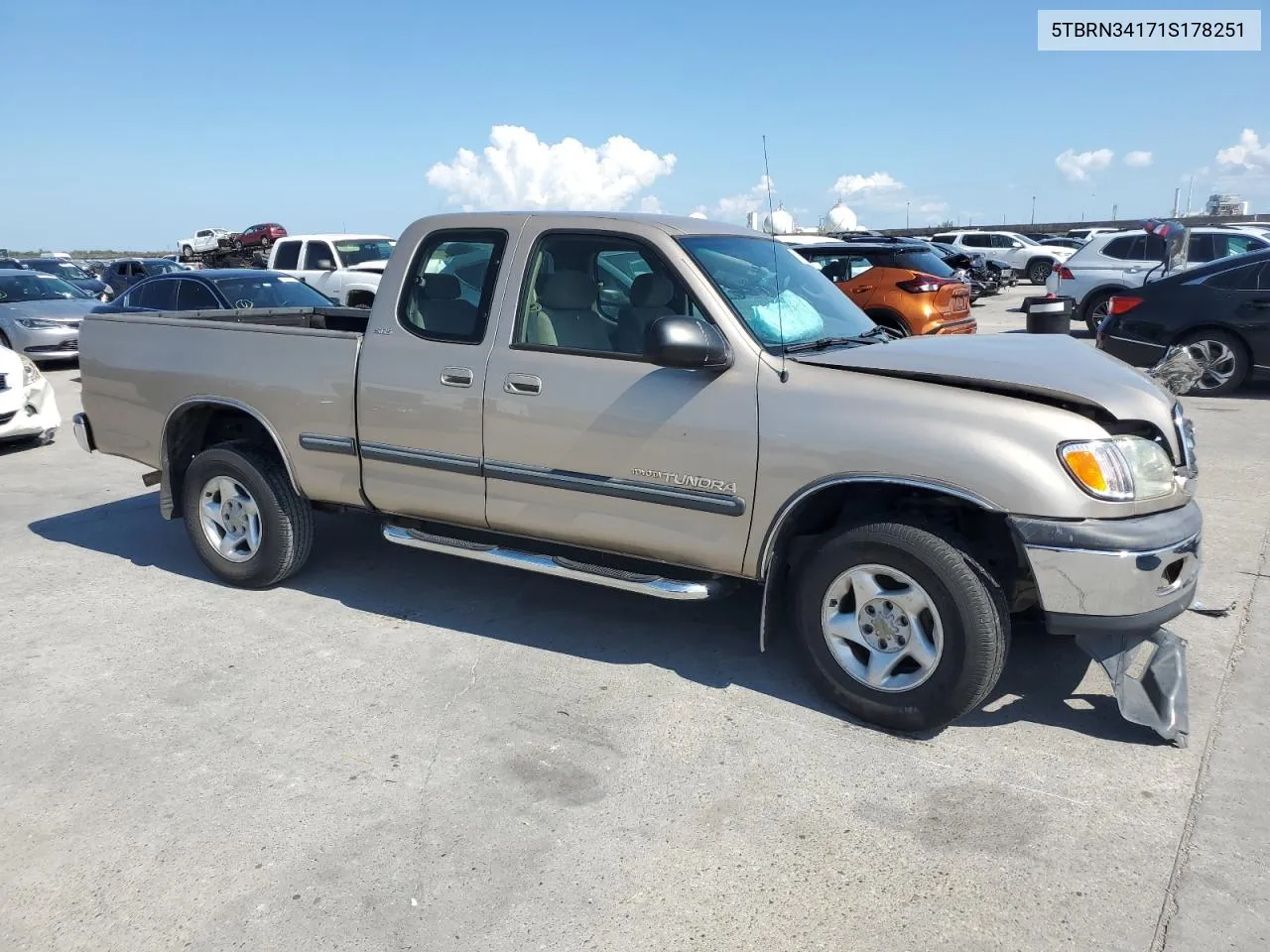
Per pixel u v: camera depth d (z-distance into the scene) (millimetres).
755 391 3732
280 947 2656
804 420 3629
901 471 3475
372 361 4570
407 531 4746
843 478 3562
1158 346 10320
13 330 14477
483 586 5270
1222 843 2994
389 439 4566
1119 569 3297
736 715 3854
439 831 3146
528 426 4180
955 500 3625
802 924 2705
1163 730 3504
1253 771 3375
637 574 4090
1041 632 4578
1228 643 4352
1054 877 2869
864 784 3365
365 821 3201
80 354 5680
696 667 4270
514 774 3465
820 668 3828
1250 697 3871
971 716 3820
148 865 3002
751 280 4145
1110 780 3350
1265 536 5734
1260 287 9727
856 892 2826
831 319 4402
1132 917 2697
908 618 3584
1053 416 3389
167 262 25609
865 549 3615
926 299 11023
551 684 4129
